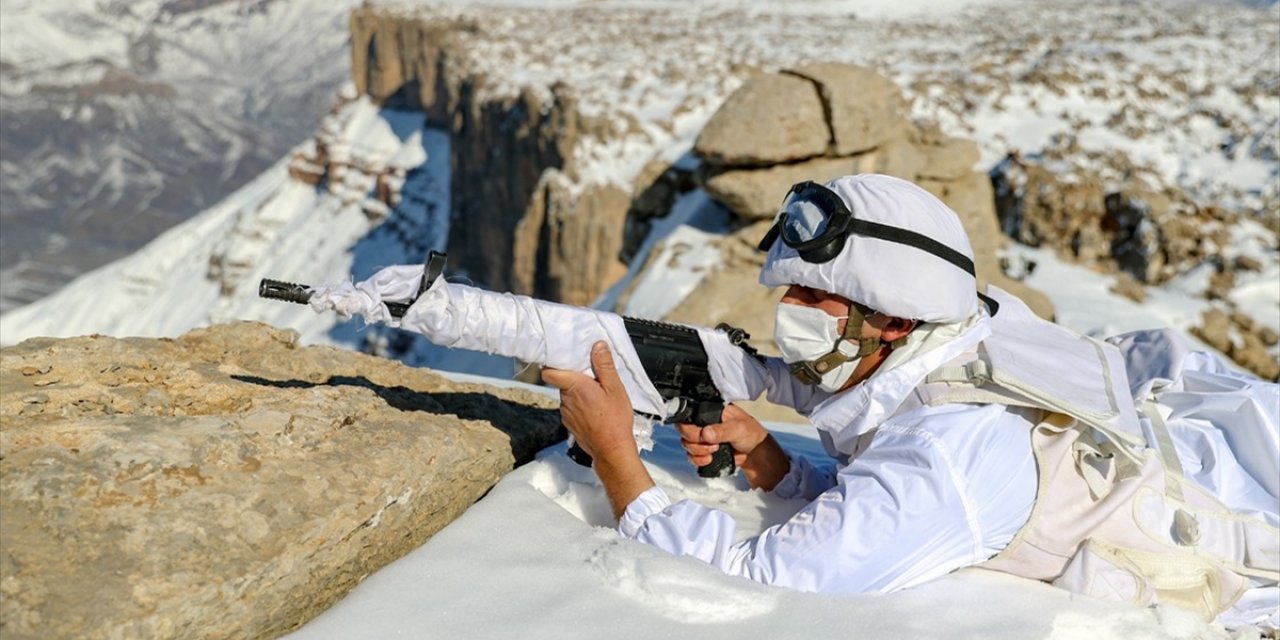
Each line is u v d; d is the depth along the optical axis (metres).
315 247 55.47
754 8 41.56
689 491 2.34
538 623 1.69
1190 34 25.84
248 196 80.00
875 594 1.81
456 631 1.67
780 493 2.32
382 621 1.68
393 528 1.86
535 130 24.50
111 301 74.75
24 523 1.49
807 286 1.88
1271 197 13.88
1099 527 1.90
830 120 10.99
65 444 1.66
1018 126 16.48
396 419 2.12
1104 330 11.09
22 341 2.10
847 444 2.05
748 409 7.42
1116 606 1.82
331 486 1.76
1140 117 16.94
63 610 1.38
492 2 56.50
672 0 46.19
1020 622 1.76
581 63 25.81
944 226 1.86
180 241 78.06
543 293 18.25
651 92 20.86
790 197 1.93
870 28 32.25
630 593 1.78
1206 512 1.97
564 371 1.98
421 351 31.83
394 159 51.97
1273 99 18.34
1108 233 13.09
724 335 2.16
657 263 11.90
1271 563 1.99
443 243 46.31
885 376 1.91
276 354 2.55
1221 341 11.18
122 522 1.53
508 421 2.51
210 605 1.49
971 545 1.85
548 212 17.86
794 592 1.79
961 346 1.92
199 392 2.04
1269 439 2.06
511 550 1.91
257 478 1.72
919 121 15.11
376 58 56.31
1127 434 1.89
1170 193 13.74
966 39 28.12
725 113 11.02
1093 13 35.50
